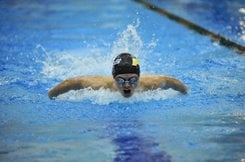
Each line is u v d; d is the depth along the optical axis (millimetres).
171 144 13516
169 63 22344
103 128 14875
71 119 15719
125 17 33375
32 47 25469
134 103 17125
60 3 39688
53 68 21578
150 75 18406
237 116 15820
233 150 13039
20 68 21641
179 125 15078
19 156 12812
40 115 16094
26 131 14703
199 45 26016
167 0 40594
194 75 20453
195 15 34281
